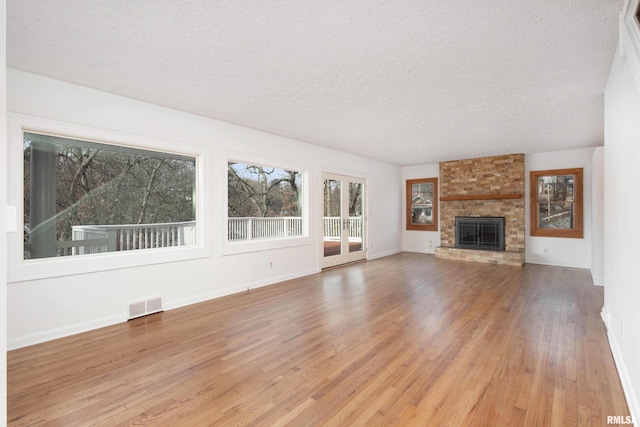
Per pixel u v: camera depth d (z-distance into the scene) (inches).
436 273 231.1
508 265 259.0
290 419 72.5
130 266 138.3
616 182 100.8
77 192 130.2
